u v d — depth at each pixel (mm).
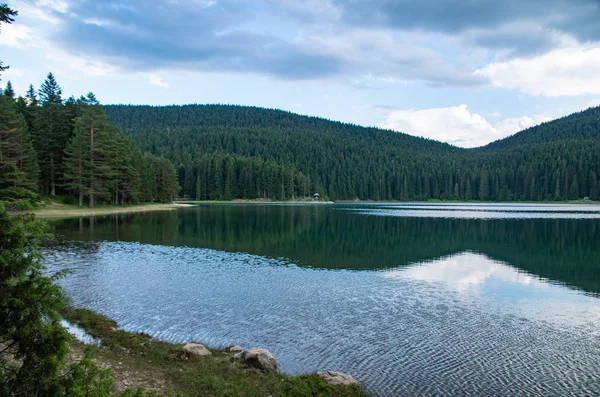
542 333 17344
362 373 13227
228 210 101062
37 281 7309
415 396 11867
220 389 11164
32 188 60062
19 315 6922
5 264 6809
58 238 40781
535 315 19953
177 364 12773
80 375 7047
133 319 17719
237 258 33406
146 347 14188
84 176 72625
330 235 51031
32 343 7055
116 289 22516
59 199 71562
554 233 55281
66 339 7145
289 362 13906
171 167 125875
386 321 18406
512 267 32344
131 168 86312
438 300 22266
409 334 16828
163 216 73062
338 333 16719
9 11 10133
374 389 12195
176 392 10891
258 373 12266
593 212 104375
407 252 38969
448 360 14375
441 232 56031
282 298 21734
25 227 7363
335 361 14078
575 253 39406
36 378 6859
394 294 23266
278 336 16219
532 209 123750
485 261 34844
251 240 44719
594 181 176875
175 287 23359
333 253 37438
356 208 127312
